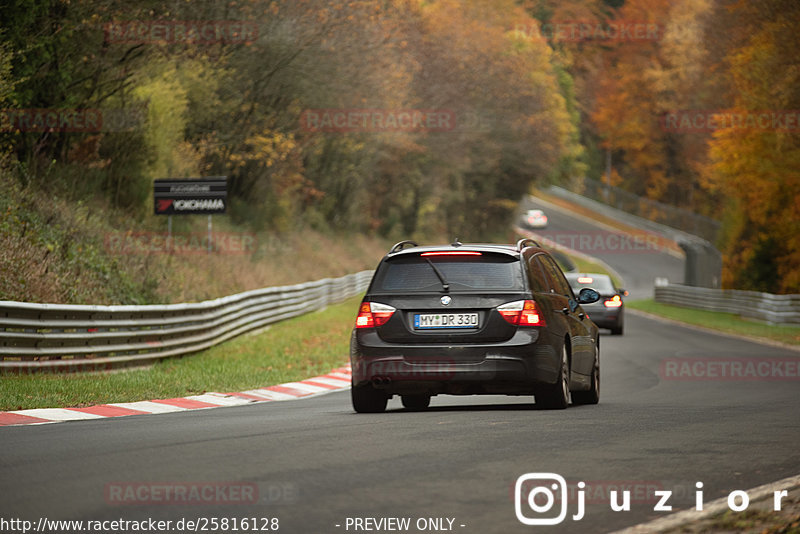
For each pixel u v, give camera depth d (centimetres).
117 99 11794
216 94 14638
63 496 2488
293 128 17712
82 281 8481
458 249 4512
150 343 7312
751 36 17000
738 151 16538
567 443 3369
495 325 4372
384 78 19012
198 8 13900
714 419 4156
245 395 5659
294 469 2853
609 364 8081
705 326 13838
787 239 17900
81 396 5166
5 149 10106
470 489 2586
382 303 4456
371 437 3494
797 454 3203
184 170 13462
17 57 9869
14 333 5791
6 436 3572
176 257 11550
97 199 11562
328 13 16150
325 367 7650
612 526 2236
